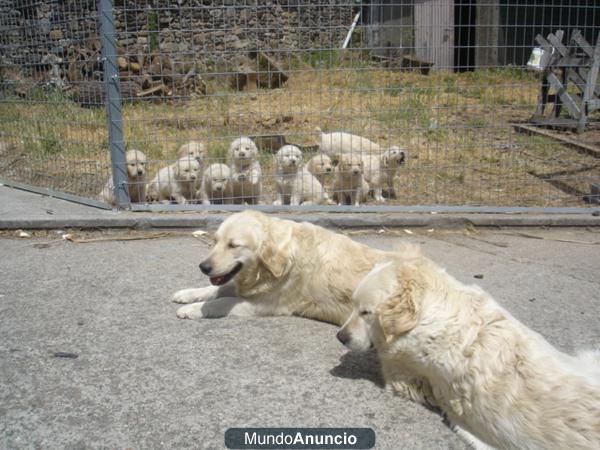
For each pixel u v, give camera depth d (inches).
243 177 114.7
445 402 47.0
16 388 51.5
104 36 95.2
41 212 100.7
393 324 46.3
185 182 120.7
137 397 50.4
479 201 117.1
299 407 49.3
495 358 43.5
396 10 274.8
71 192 118.4
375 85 163.5
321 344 60.1
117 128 99.3
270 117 173.5
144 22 236.7
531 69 181.3
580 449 38.8
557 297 71.7
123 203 102.0
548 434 40.1
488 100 194.5
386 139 161.9
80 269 80.1
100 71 158.6
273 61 215.5
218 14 249.9
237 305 66.0
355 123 169.9
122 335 61.4
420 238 95.3
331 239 64.3
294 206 103.3
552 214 102.1
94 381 52.8
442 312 45.9
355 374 54.6
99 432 45.8
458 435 46.2
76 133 146.9
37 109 148.9
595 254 87.4
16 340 60.0
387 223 98.6
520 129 175.3
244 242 61.9
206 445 44.6
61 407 48.9
